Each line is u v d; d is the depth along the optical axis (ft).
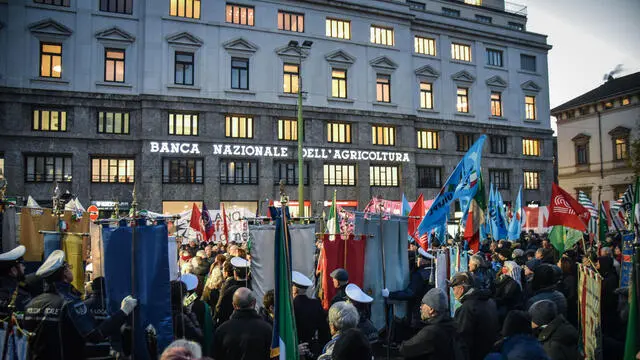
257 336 18.78
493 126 147.43
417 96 137.59
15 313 18.24
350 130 127.24
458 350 17.29
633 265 19.43
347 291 21.75
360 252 31.24
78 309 18.06
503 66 153.89
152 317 19.71
